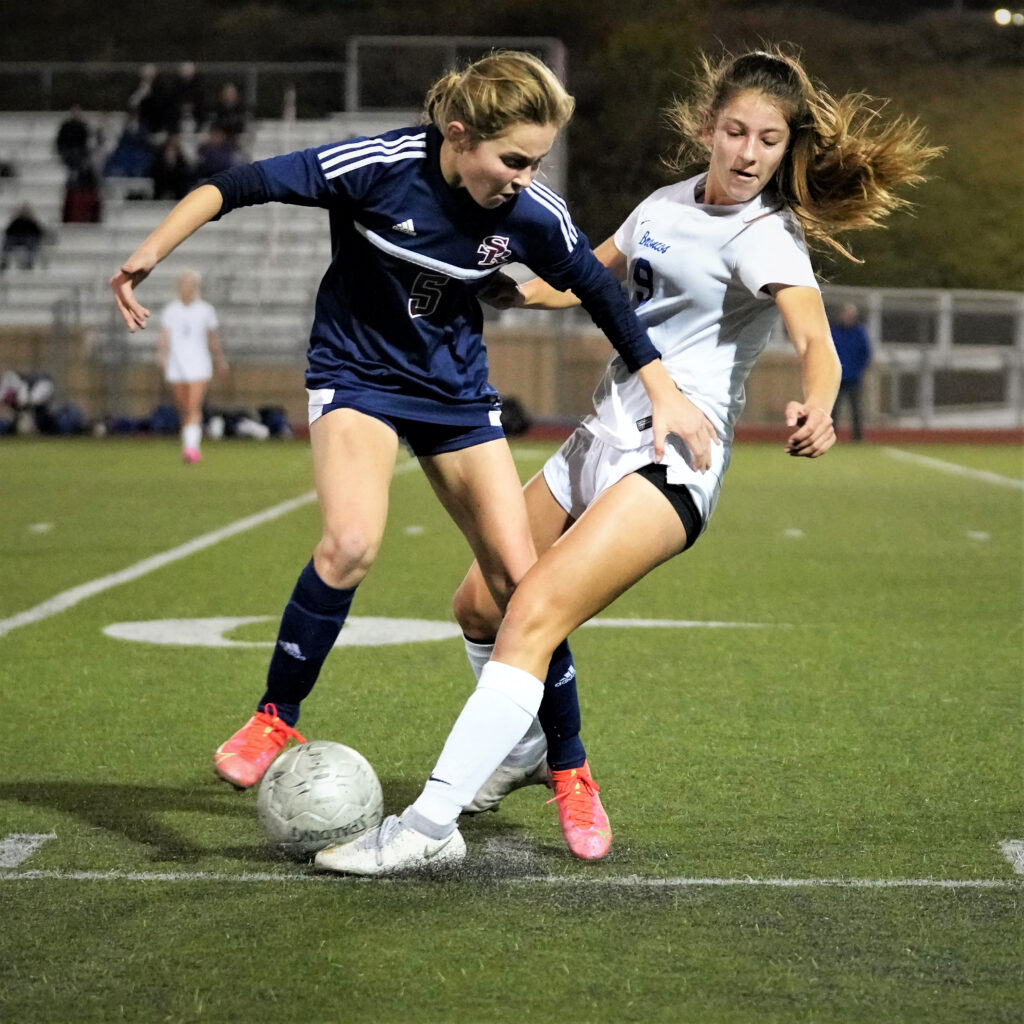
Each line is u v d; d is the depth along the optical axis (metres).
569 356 91.00
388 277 12.34
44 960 10.13
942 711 18.47
